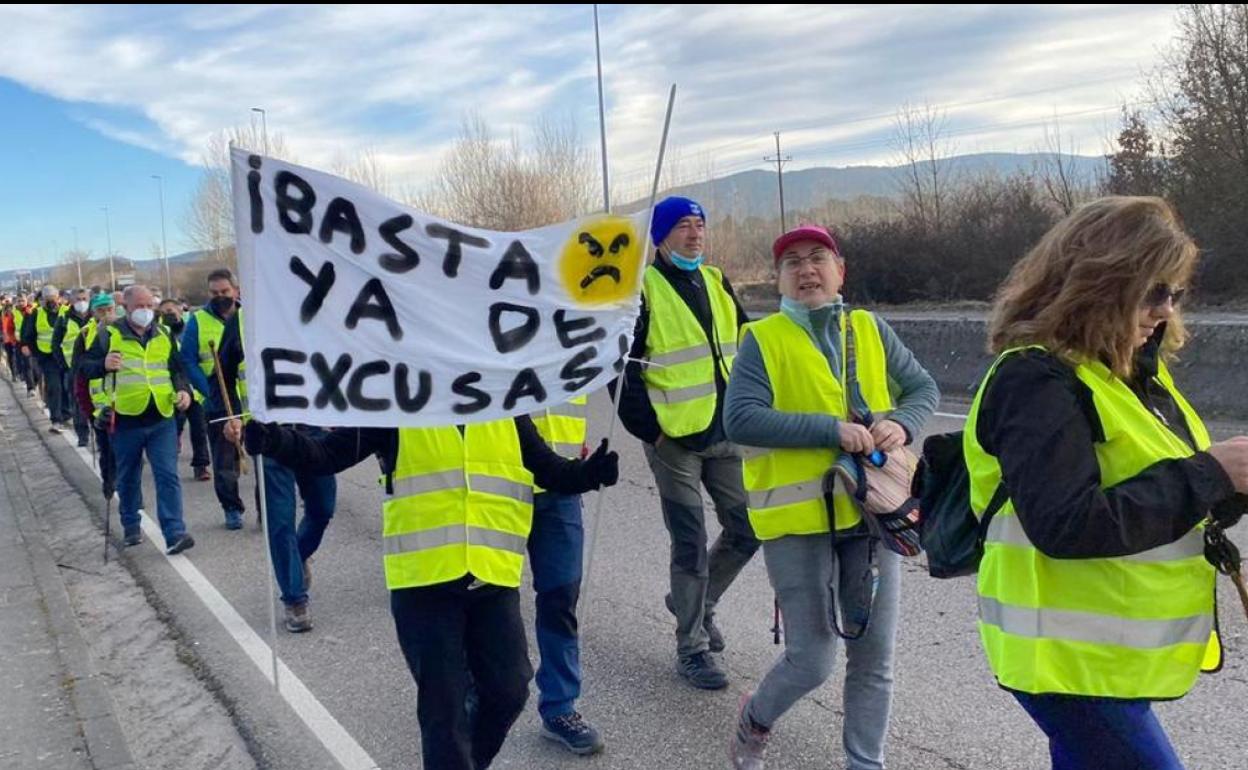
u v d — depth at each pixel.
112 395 7.37
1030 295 2.23
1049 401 2.09
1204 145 17.52
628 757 3.93
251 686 4.87
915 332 14.47
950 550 2.49
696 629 4.52
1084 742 2.16
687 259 4.43
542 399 3.45
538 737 4.14
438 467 3.14
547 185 37.28
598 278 3.61
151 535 8.06
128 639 5.69
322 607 6.02
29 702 4.72
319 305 3.27
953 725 4.00
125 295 7.82
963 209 23.59
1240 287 16.06
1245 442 2.05
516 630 3.20
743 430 3.30
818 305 3.39
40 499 9.85
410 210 3.39
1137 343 2.18
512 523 3.21
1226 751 3.66
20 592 6.48
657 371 4.32
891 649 3.38
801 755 3.84
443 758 2.98
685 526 4.43
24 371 19.91
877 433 3.27
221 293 7.93
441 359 3.37
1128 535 2.00
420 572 3.05
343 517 8.23
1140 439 2.10
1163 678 2.12
